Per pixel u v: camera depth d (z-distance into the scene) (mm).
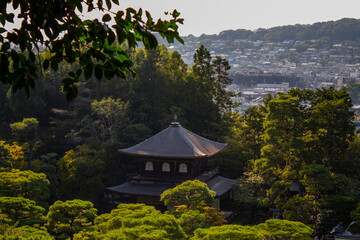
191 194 43438
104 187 60125
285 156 54344
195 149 59594
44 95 79188
